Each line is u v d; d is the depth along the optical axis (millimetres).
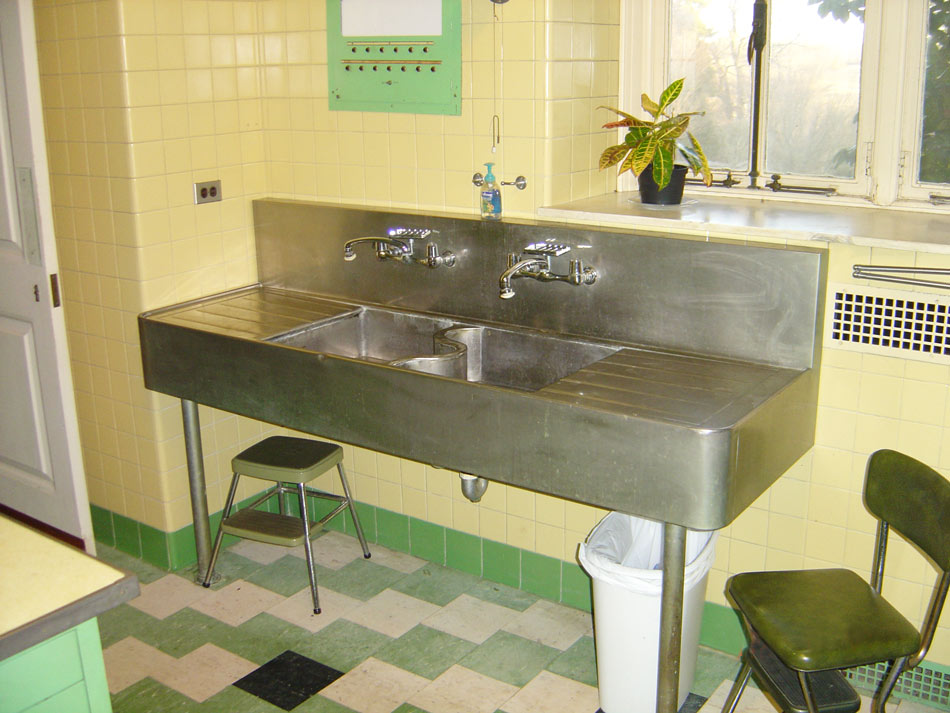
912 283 2209
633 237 2512
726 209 2674
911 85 2504
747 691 2533
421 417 2338
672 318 2512
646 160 2572
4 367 3170
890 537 2404
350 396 2463
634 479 2045
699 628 2475
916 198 2574
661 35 2855
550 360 2725
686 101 2881
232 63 3111
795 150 2750
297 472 2893
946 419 2268
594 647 2766
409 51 2857
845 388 2383
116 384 3156
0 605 1416
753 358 2414
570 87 2707
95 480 3350
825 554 2518
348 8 2949
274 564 3252
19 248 2979
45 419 3121
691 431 1935
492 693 2557
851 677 2539
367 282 3082
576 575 2939
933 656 2414
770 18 2680
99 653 1518
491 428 2223
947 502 1979
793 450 2322
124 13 2770
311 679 2623
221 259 3209
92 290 3117
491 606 2982
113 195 2947
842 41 2588
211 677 2635
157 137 2928
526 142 2705
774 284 2332
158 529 3199
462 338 2834
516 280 2764
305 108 3143
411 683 2604
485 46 2707
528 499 2973
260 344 2621
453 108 2816
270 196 3314
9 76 2797
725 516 1992
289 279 3268
